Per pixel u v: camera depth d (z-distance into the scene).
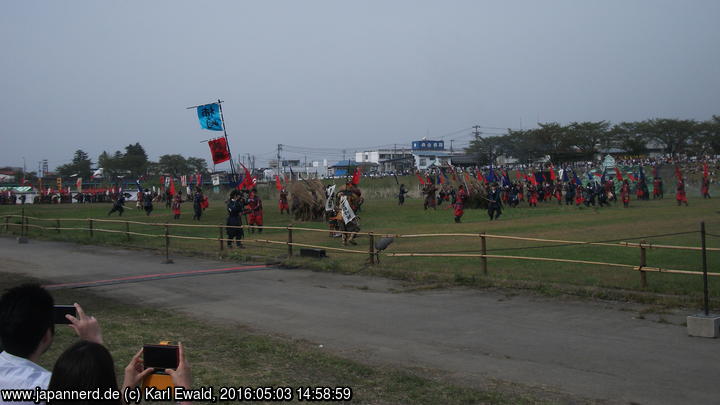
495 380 6.91
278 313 10.95
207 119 26.77
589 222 27.16
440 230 25.44
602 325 9.44
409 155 118.06
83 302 12.30
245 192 26.52
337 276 15.13
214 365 7.51
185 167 113.38
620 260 15.29
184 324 10.05
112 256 20.47
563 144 88.06
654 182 50.38
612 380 6.83
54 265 18.56
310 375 7.11
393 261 16.64
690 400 6.14
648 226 23.86
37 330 3.32
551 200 52.66
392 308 11.17
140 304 12.09
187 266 17.56
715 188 53.88
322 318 10.45
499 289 12.61
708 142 82.56
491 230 24.61
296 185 34.38
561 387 6.62
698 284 11.84
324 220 33.12
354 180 23.94
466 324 9.76
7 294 3.36
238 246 20.95
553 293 11.84
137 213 45.25
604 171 53.38
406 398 6.30
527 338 8.78
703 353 7.80
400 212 39.53
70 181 104.44
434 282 13.71
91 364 2.82
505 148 92.12
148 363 3.20
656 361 7.50
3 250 23.28
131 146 114.56
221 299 12.47
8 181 99.38
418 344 8.59
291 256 18.09
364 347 8.48
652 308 10.35
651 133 84.56
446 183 48.78
